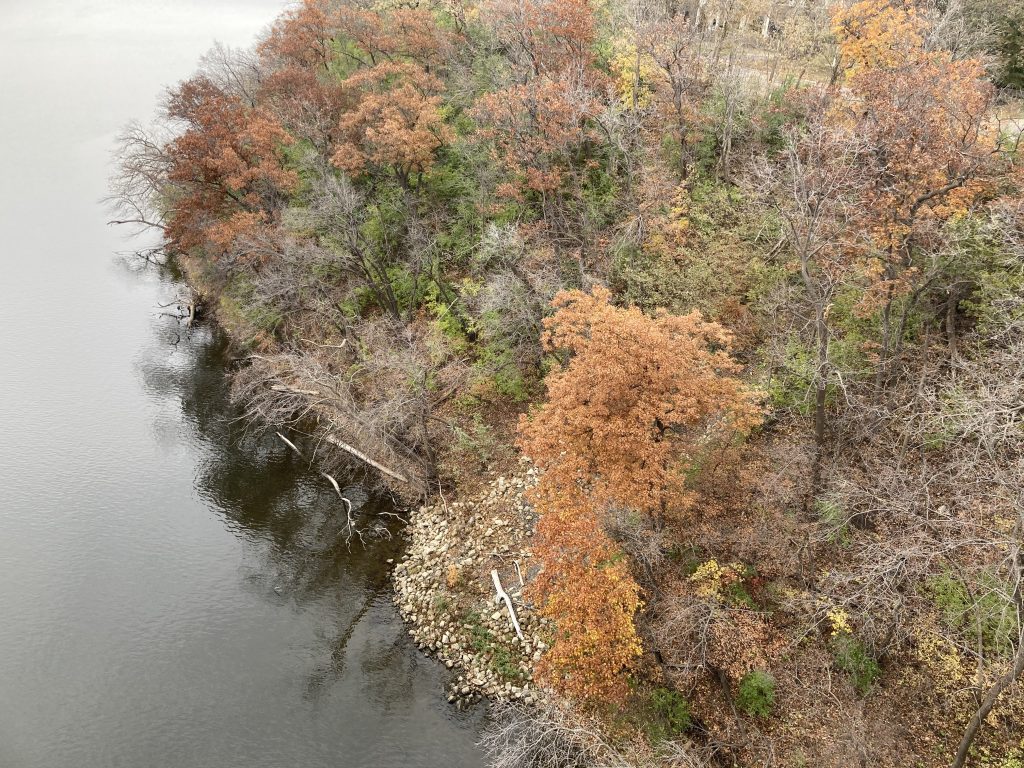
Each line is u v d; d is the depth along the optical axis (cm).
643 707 2144
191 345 4644
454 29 4491
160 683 2475
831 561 2233
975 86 2270
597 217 3394
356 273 3606
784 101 3500
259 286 3588
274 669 2522
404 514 3183
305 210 3384
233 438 3778
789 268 2781
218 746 2255
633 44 3441
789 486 2302
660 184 3144
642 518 2273
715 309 2941
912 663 2050
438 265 3866
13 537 3119
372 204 3897
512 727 2017
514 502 3000
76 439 3766
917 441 2281
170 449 3706
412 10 4378
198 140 3706
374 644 2595
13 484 3428
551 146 3162
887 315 2325
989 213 2306
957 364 2114
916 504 1794
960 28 2805
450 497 3142
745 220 3075
